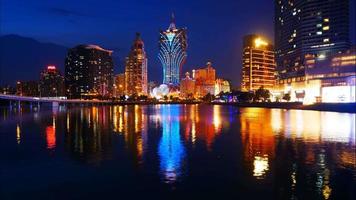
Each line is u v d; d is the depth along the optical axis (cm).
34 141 5931
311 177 3269
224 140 5884
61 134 7012
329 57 18988
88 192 2908
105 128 8325
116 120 11294
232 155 4412
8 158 4328
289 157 4253
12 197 2809
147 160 4122
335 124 9000
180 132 7256
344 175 3344
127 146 5266
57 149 5022
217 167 3716
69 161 4112
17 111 19012
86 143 5631
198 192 2870
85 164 3938
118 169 3672
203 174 3428
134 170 3619
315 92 19625
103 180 3253
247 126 8569
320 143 5444
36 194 2872
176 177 3331
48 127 8700
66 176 3403
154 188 2988
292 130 7494
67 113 16600
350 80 17838
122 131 7575
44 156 4453
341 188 2933
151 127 8531
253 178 3256
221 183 3106
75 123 10069
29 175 3453
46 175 3453
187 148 5025
